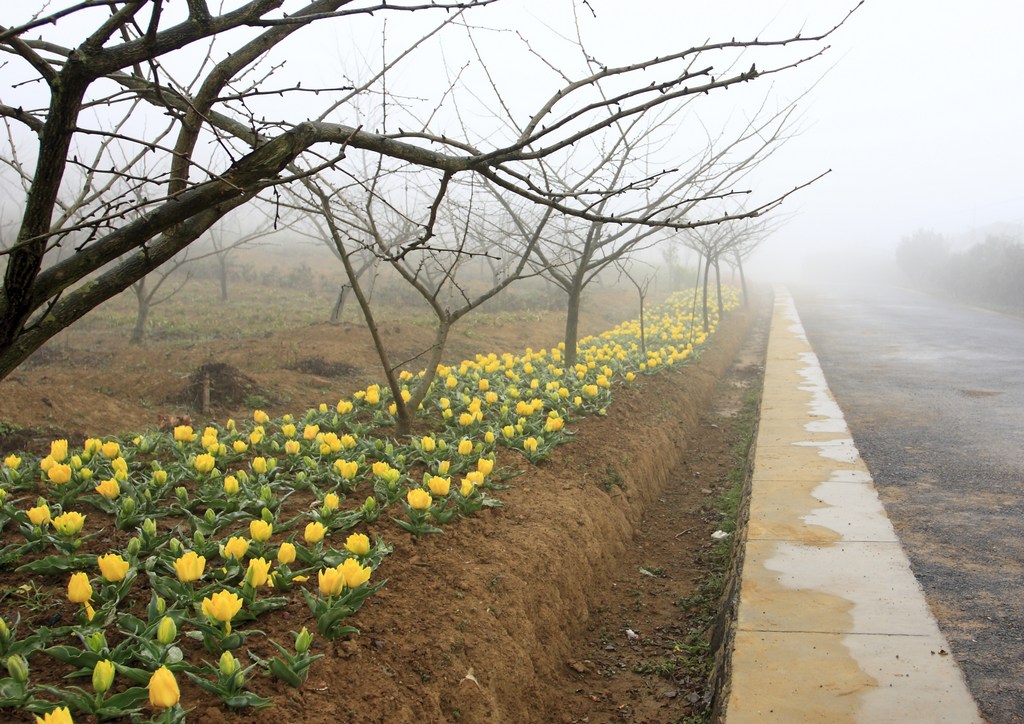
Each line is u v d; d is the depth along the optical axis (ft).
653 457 27.50
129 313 57.98
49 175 7.55
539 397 29.22
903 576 16.29
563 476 22.07
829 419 31.14
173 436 22.29
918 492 22.84
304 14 9.23
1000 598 15.71
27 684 9.39
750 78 8.80
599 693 14.84
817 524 19.25
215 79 9.05
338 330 45.55
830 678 12.48
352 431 23.36
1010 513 20.92
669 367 41.04
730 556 19.95
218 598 10.37
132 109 11.69
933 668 12.76
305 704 10.03
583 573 18.16
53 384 32.58
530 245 24.13
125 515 14.84
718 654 14.74
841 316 88.12
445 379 29.35
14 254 7.51
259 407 31.09
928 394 38.68
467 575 14.61
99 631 10.19
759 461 25.03
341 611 11.65
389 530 15.92
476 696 11.89
